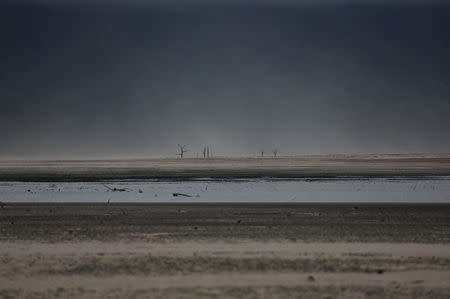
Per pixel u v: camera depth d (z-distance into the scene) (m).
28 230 88.38
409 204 133.62
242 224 95.31
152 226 92.88
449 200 146.00
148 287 54.25
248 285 54.81
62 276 58.47
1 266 62.62
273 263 63.84
